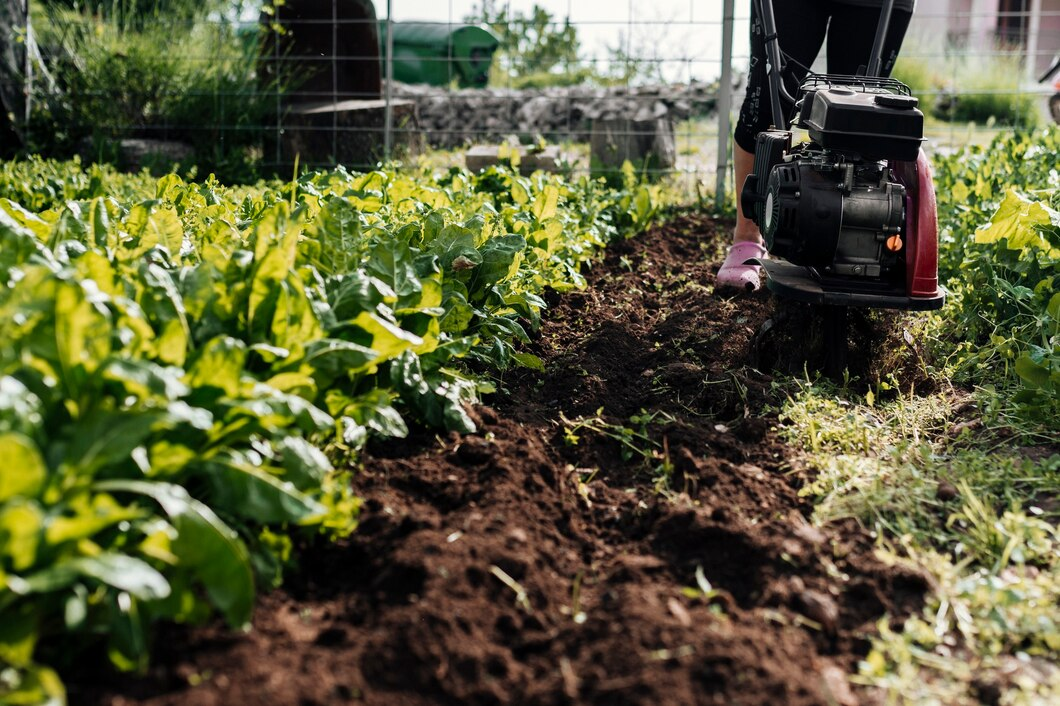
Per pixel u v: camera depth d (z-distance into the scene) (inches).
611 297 203.6
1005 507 118.3
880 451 132.0
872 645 91.4
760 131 185.9
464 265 151.6
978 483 122.1
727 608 93.7
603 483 120.5
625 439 128.0
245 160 359.3
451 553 95.4
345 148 367.2
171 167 343.0
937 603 97.2
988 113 602.9
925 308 142.7
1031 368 144.0
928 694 84.4
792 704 81.2
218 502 86.4
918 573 99.3
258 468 92.3
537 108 493.4
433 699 80.5
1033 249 176.2
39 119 367.9
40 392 80.3
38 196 214.4
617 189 322.7
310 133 364.5
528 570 96.2
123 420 78.7
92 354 82.7
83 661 78.1
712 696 81.1
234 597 81.4
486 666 84.1
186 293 101.1
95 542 79.4
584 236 226.5
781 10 181.5
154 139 374.0
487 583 93.7
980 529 108.0
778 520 110.7
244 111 372.2
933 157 314.2
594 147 351.9
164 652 80.4
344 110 366.9
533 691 81.7
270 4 394.6
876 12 180.4
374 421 112.2
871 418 141.8
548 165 330.6
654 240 258.5
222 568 80.6
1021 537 106.9
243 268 106.6
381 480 112.8
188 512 79.4
